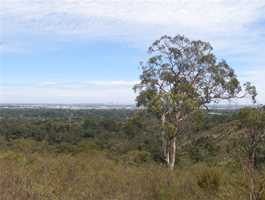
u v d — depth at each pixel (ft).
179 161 83.46
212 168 37.70
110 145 125.90
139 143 101.40
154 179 39.63
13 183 30.71
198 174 39.60
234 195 29.37
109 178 39.96
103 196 32.07
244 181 28.02
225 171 36.83
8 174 33.99
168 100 80.64
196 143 82.94
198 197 34.22
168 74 84.64
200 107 84.12
